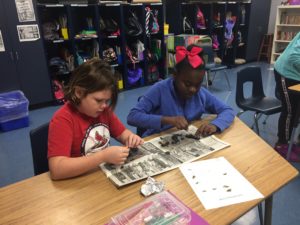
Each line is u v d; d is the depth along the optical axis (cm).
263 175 100
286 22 623
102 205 85
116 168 104
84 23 431
